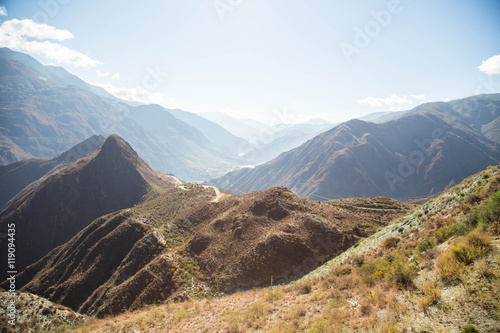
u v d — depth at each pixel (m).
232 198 70.88
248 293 29.08
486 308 7.91
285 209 54.56
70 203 140.00
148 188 141.12
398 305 10.30
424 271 11.92
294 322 13.36
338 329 10.74
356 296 13.63
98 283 57.62
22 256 124.44
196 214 69.50
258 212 55.09
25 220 132.75
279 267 38.84
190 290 38.69
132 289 42.50
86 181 146.88
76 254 71.62
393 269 13.02
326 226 46.56
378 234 29.62
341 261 27.73
